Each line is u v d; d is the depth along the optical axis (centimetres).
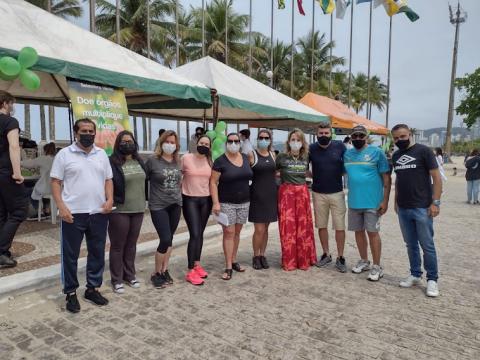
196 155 476
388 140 1427
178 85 592
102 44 562
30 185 793
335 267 540
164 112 1149
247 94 788
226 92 721
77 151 372
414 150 438
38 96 802
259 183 508
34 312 380
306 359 299
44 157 730
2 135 450
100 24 2286
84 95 499
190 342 325
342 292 443
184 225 779
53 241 618
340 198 521
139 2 2316
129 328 349
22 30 464
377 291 446
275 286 461
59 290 438
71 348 313
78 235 378
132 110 1094
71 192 372
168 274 468
